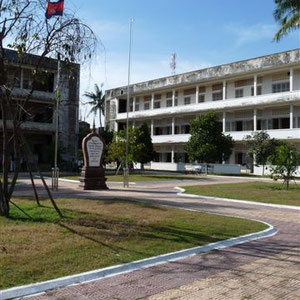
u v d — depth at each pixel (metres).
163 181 28.95
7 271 5.89
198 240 8.66
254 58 44.50
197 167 44.03
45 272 5.99
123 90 62.88
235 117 47.66
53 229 8.73
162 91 56.97
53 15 10.40
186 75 52.56
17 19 10.25
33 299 5.10
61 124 44.66
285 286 5.94
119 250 7.44
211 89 50.72
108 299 5.20
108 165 53.62
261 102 43.00
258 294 5.57
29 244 7.41
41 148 45.06
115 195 17.94
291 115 41.03
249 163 44.81
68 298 5.19
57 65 11.90
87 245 7.59
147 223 10.08
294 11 24.58
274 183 27.36
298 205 15.86
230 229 10.05
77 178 29.36
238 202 17.02
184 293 5.52
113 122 63.81
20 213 10.79
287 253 8.01
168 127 57.44
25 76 22.61
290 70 41.12
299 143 41.03
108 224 9.65
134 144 33.16
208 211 13.61
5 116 10.56
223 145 40.62
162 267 6.74
